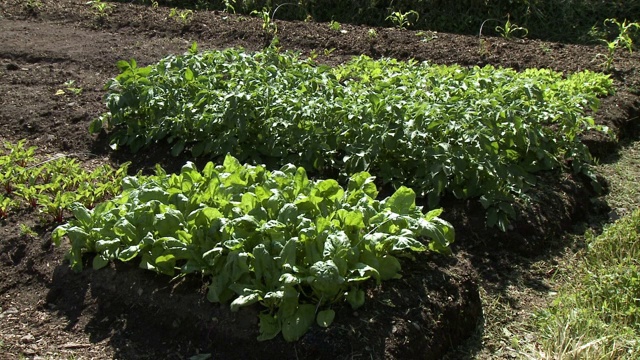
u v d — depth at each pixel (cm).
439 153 204
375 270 156
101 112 274
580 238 214
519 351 169
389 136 208
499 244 202
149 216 172
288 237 162
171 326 166
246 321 158
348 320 155
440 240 166
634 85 302
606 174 249
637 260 196
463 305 172
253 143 232
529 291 190
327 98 234
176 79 250
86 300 176
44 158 249
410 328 158
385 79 251
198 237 165
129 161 241
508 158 218
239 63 259
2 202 209
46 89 296
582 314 173
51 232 197
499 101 223
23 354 163
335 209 172
